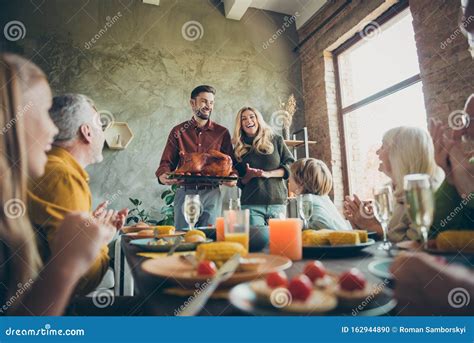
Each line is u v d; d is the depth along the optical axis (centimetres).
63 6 331
